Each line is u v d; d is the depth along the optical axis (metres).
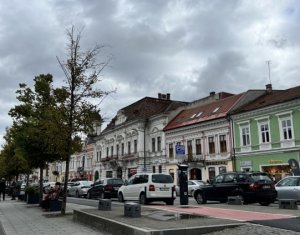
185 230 9.09
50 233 11.45
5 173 44.34
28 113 21.44
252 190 18.73
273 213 13.05
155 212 13.50
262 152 34.56
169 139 48.22
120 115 61.50
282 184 19.75
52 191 19.92
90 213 13.35
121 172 59.97
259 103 37.00
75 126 17.08
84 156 77.06
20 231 12.15
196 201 23.03
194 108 48.47
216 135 40.28
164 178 22.27
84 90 18.36
